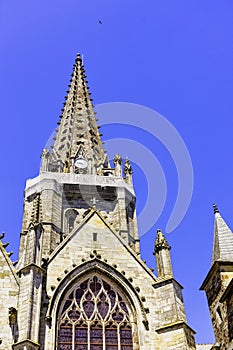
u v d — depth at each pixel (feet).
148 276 140.26
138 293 135.74
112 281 138.41
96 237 147.23
